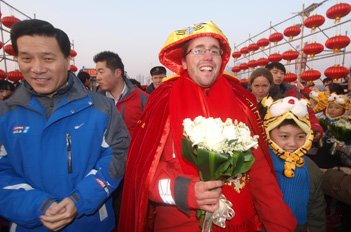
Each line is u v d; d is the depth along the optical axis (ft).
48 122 3.42
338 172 5.15
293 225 3.82
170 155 3.83
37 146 3.42
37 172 3.43
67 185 3.53
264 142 4.38
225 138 2.77
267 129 4.88
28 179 3.45
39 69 3.21
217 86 4.34
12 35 3.21
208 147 2.76
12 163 3.42
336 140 6.20
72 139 3.60
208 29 3.92
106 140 3.98
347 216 6.43
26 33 3.12
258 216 4.19
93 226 3.84
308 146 4.59
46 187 3.48
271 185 4.00
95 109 3.88
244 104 4.55
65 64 3.54
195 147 2.90
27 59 3.23
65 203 3.19
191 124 2.97
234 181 3.75
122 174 3.97
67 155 3.54
